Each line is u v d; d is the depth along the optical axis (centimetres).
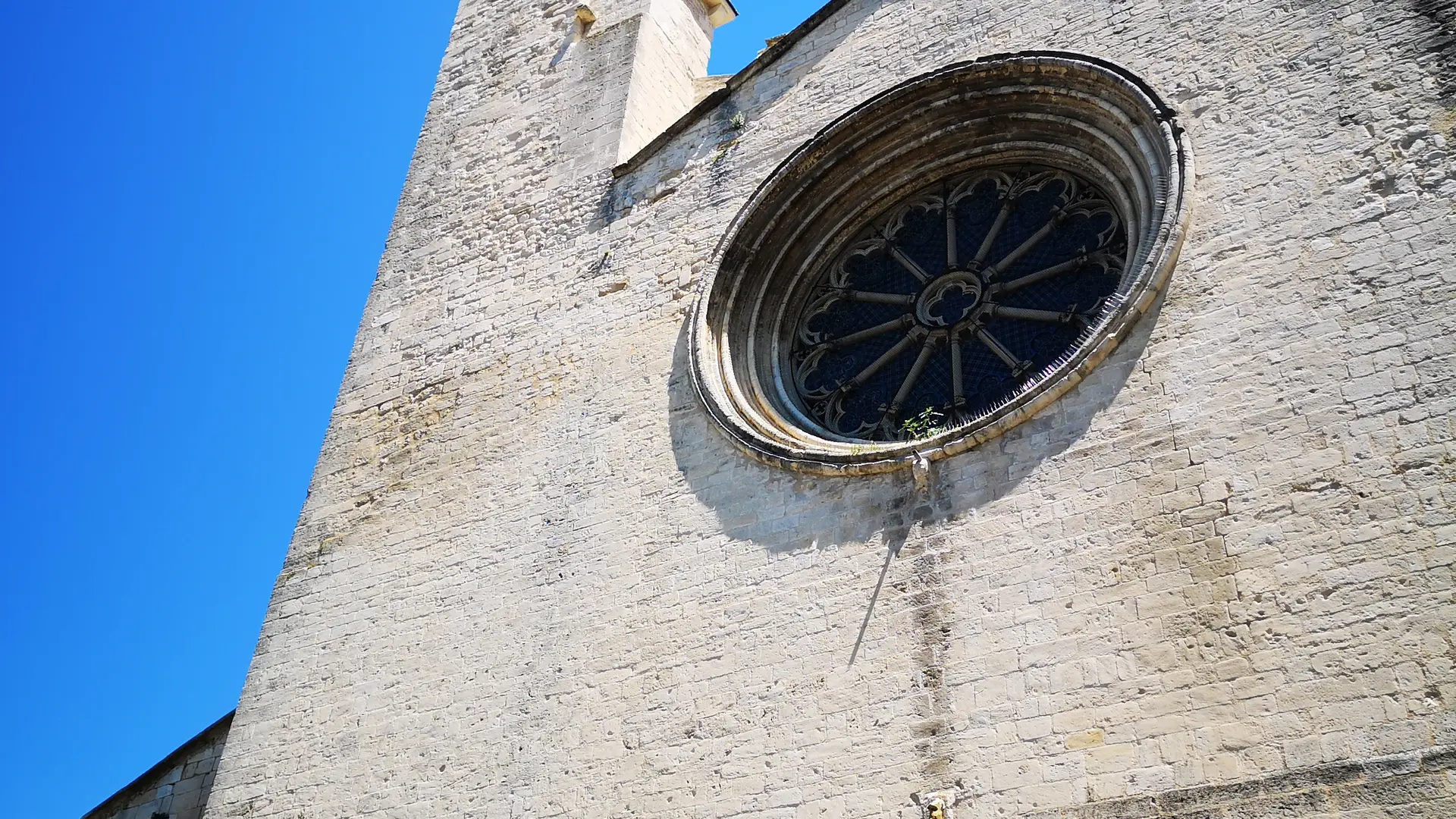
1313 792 1179
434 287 2253
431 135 2522
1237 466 1381
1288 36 1656
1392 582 1248
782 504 1655
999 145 1886
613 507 1788
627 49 2406
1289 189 1535
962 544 1492
